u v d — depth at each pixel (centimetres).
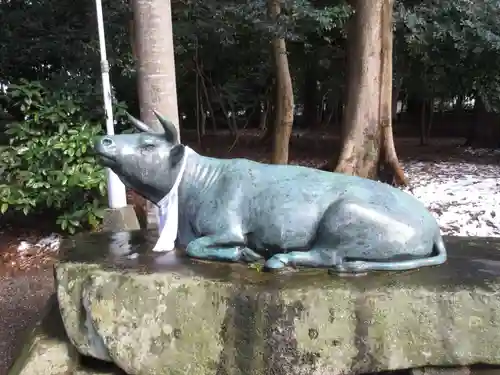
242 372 218
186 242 262
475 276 228
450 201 590
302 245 238
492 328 213
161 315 224
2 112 541
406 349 214
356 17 631
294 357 213
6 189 481
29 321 363
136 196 474
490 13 775
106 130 479
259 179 246
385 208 232
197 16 682
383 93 645
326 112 1558
